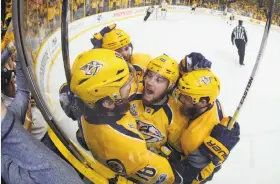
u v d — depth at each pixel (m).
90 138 1.44
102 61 1.29
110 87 1.31
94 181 1.52
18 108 1.47
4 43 1.45
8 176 1.37
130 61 1.32
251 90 1.33
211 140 1.39
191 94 1.33
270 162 1.42
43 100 1.38
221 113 1.36
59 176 1.35
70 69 1.33
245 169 1.44
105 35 1.30
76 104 1.38
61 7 1.27
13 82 1.52
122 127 1.38
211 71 1.32
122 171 1.48
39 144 1.41
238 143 1.40
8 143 1.36
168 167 1.45
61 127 1.45
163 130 1.38
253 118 1.37
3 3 1.40
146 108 1.36
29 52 1.33
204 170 1.45
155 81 1.33
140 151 1.42
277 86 1.32
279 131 1.38
